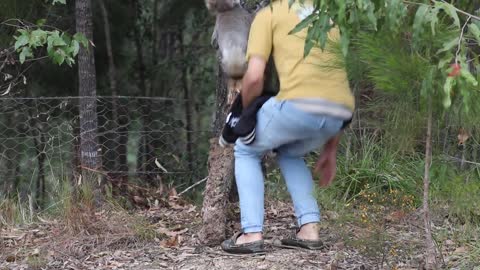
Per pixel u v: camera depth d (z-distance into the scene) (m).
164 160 9.62
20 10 7.94
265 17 4.53
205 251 5.07
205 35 10.61
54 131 8.53
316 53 4.38
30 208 6.41
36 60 8.52
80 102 7.30
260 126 4.56
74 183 6.26
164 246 5.25
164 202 6.83
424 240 4.82
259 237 4.84
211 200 5.21
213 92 10.71
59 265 4.97
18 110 8.55
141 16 10.23
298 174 4.91
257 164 4.79
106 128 9.41
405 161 6.04
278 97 4.47
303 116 4.39
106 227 5.51
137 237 5.42
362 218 4.78
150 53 10.38
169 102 10.23
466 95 3.24
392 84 3.81
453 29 3.68
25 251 5.28
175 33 10.43
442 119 3.97
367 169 6.11
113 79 9.54
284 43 4.45
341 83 4.40
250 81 4.46
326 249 4.96
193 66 10.52
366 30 3.75
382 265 4.59
